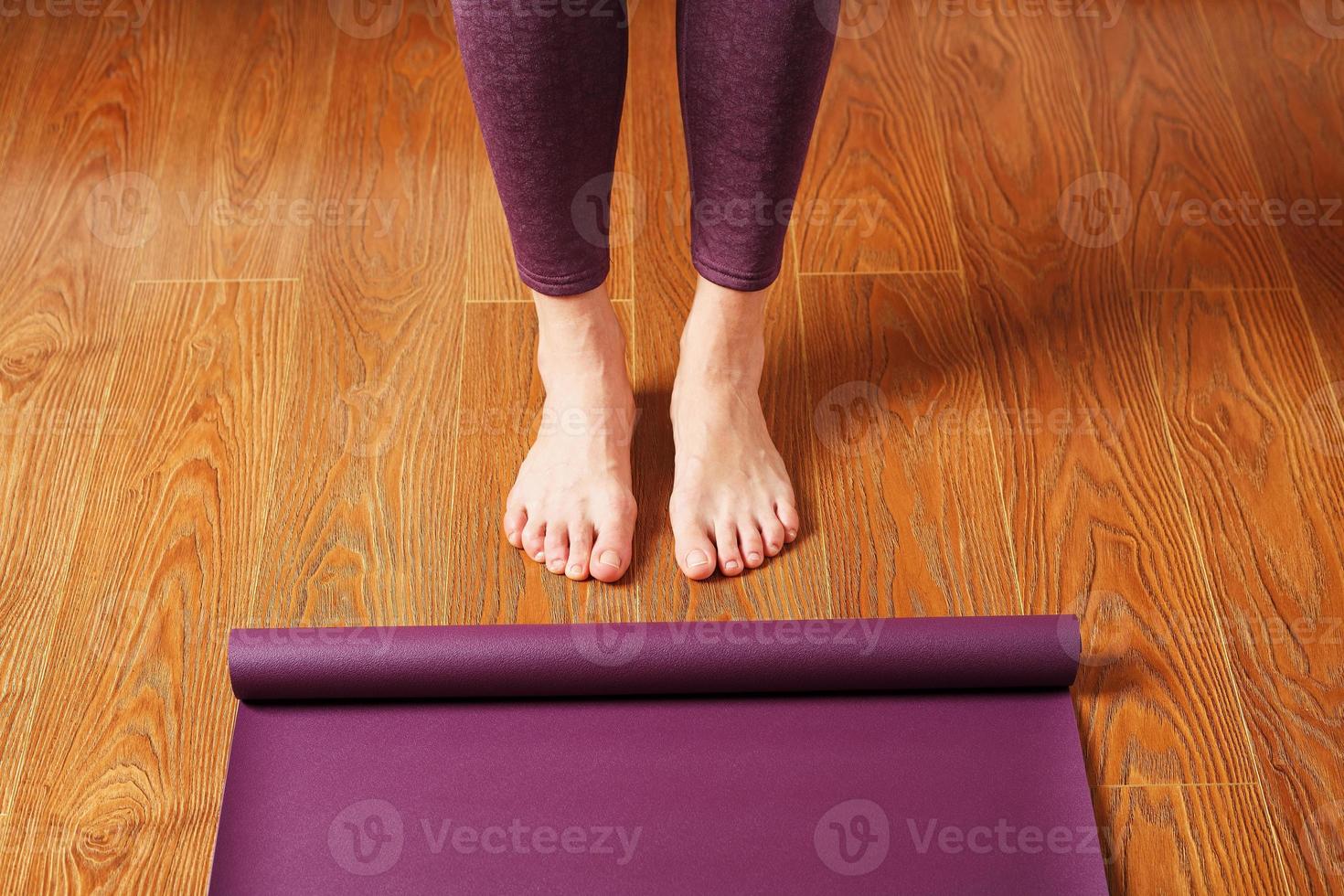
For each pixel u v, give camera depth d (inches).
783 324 45.9
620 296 46.6
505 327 45.5
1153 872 33.5
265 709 34.8
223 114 53.1
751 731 34.6
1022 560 39.5
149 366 44.2
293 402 43.2
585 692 34.6
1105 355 44.9
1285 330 45.7
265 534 39.8
